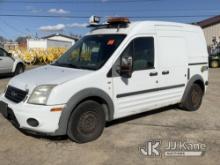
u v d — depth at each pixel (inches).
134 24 236.7
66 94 191.2
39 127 189.0
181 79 273.1
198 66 293.4
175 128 243.8
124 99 224.5
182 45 273.1
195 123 258.8
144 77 236.4
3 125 239.9
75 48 246.7
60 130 192.2
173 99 269.1
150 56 241.6
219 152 197.2
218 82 533.6
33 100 190.5
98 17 252.7
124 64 213.9
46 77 202.8
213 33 1430.9
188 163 180.7
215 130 241.1
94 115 208.4
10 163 175.5
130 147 201.9
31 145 201.2
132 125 247.9
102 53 222.5
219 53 958.4
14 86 209.9
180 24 273.7
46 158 182.7
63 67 226.8
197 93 300.4
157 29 249.3
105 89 211.2
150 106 247.0
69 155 187.2
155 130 237.3
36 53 1031.6
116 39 227.3
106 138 216.2
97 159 182.7
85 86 199.8
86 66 218.7
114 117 221.9
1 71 541.3
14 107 196.5
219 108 316.2
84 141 205.3
